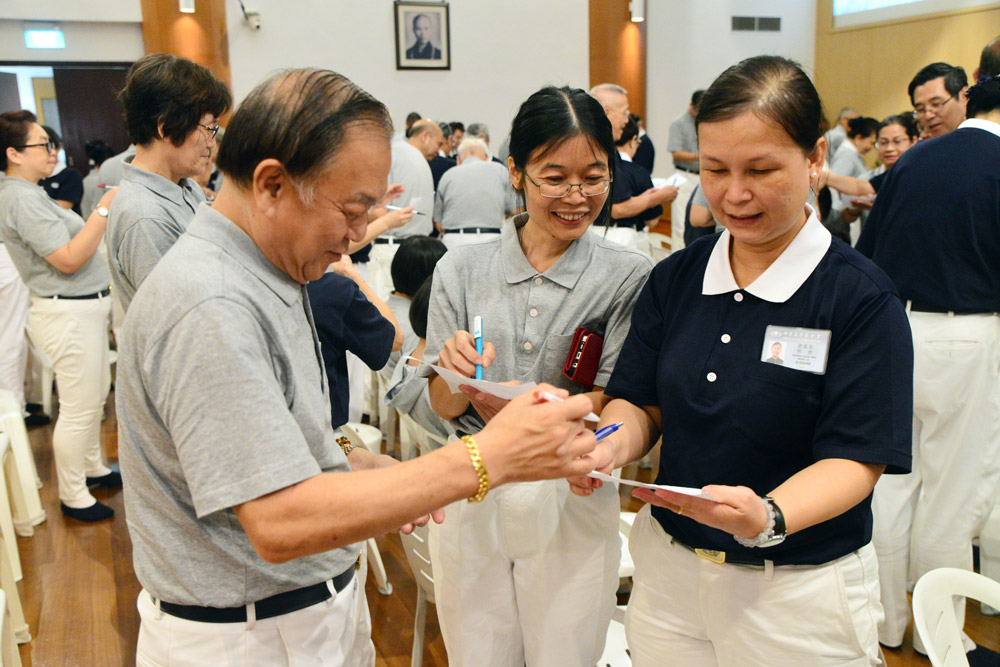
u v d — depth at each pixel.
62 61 8.45
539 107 1.37
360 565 1.31
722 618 1.25
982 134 2.07
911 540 2.42
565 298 1.50
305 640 1.12
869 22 9.66
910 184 2.16
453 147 8.62
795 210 1.11
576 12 9.89
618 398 1.40
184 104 1.90
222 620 1.07
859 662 1.21
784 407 1.17
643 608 1.39
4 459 2.81
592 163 1.37
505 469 0.93
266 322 0.97
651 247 5.48
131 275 1.92
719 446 1.23
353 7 9.08
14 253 3.09
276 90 0.91
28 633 2.48
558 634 1.55
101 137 9.22
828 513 1.09
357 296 1.57
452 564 1.56
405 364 1.89
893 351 1.12
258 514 0.89
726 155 1.08
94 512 3.35
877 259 2.27
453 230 5.46
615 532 1.56
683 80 10.20
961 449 2.23
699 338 1.26
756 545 1.08
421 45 9.37
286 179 0.91
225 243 0.97
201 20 8.60
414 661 2.18
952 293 2.14
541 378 1.53
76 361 3.19
